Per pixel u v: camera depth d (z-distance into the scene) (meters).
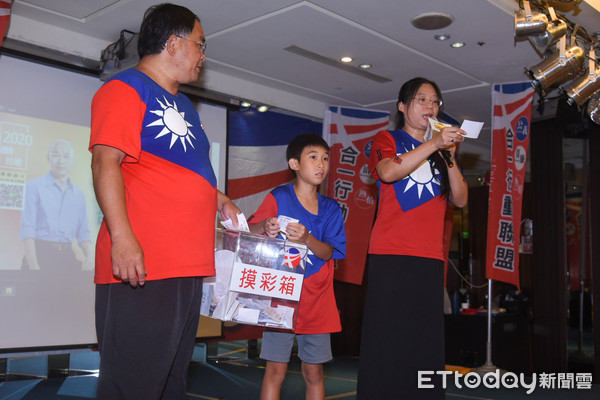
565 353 5.77
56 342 4.40
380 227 2.08
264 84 5.86
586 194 5.96
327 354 2.50
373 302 2.06
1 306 4.18
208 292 1.74
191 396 4.13
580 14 4.16
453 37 4.55
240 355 6.05
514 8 4.10
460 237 7.12
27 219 4.35
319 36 4.60
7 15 3.76
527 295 6.18
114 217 1.20
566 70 3.95
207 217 1.40
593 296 5.46
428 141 1.89
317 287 2.45
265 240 1.73
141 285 1.28
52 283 4.43
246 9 4.14
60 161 4.56
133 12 4.21
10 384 4.49
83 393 4.15
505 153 5.29
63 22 4.44
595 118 4.43
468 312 5.89
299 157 2.58
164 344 1.29
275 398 2.45
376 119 6.45
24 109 4.41
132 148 1.27
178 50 1.44
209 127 5.57
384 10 4.11
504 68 5.18
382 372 2.02
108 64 4.50
